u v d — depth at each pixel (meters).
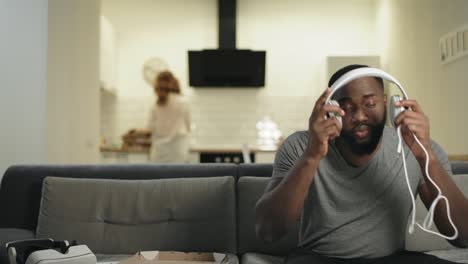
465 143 3.40
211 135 6.08
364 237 1.15
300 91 6.15
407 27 4.76
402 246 1.22
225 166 1.90
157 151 4.80
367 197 1.17
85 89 3.99
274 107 6.12
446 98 3.75
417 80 4.47
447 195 1.09
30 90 2.79
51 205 1.74
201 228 1.70
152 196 1.74
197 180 1.78
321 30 6.21
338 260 1.14
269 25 6.22
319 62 6.18
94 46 4.31
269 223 1.12
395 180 1.17
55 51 3.22
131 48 6.14
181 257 1.26
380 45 5.83
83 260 1.16
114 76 5.86
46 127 3.05
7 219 1.85
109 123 6.05
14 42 2.63
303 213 1.23
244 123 6.09
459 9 3.49
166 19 6.18
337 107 1.06
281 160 1.23
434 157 1.08
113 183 1.79
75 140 3.70
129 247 1.69
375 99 1.11
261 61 5.87
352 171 1.17
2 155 2.49
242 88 6.12
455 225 1.11
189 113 4.82
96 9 4.38
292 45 6.20
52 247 1.22
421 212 1.69
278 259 1.56
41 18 2.89
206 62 5.88
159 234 1.70
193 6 6.20
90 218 1.73
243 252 1.71
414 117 1.06
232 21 5.98
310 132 1.07
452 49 3.60
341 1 6.21
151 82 6.00
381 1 5.77
